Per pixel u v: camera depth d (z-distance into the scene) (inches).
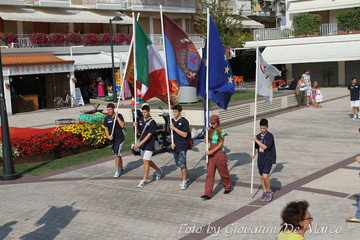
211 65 408.5
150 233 307.4
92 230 319.3
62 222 338.3
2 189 438.9
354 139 604.1
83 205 376.8
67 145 583.2
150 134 419.2
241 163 496.1
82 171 500.4
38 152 559.5
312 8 1537.9
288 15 1642.5
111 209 362.9
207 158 375.6
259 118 832.3
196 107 765.9
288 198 364.2
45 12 1398.9
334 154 520.7
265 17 2190.0
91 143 617.0
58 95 1263.5
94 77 1465.3
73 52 1398.9
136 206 366.9
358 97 764.0
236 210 343.3
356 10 1378.0
